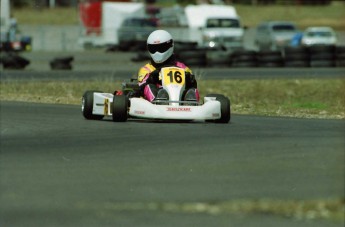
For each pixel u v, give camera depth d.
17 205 26.50
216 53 127.44
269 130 45.69
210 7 188.38
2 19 151.75
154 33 49.59
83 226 24.02
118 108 48.50
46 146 39.53
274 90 88.88
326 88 90.88
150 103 47.16
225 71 116.94
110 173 31.86
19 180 30.67
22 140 42.00
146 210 25.78
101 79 97.00
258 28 192.25
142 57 145.38
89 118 52.56
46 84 89.31
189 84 50.12
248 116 56.97
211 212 25.42
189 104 48.31
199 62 123.81
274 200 26.81
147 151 37.28
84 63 141.88
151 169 32.66
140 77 49.78
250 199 27.08
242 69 121.88
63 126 48.25
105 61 147.38
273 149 37.72
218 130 45.28
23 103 67.94
